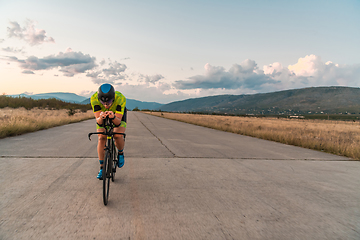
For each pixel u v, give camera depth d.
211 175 4.32
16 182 3.39
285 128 20.38
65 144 6.95
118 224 2.27
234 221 2.48
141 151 6.54
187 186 3.61
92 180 3.62
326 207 3.01
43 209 2.53
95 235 2.04
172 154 6.25
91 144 7.08
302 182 4.14
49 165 4.43
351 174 4.88
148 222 2.35
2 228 2.09
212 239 2.09
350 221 2.61
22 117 11.86
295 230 2.35
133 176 4.05
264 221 2.52
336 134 15.45
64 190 3.15
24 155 5.20
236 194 3.36
